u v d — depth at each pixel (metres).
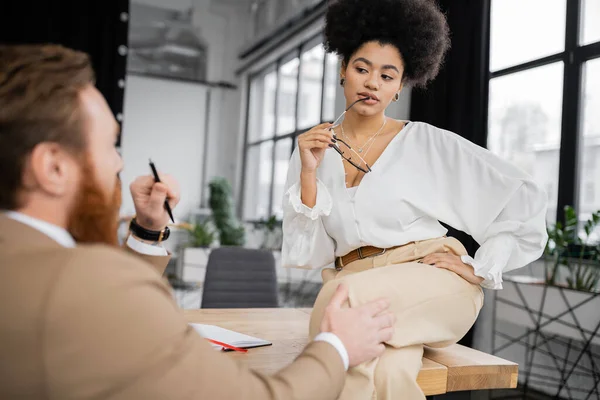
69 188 0.67
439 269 1.22
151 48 10.80
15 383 0.56
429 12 1.40
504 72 4.54
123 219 4.15
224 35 11.27
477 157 1.31
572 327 3.09
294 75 9.20
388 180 1.33
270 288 2.82
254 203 10.73
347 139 1.46
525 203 1.27
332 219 1.37
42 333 0.56
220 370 0.66
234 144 11.16
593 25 3.85
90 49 6.37
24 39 6.09
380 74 1.37
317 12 7.68
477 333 4.14
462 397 1.27
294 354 1.29
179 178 10.93
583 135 3.89
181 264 6.57
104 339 0.58
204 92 11.14
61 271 0.58
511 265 1.31
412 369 1.10
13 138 0.62
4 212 0.65
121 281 0.60
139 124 10.70
